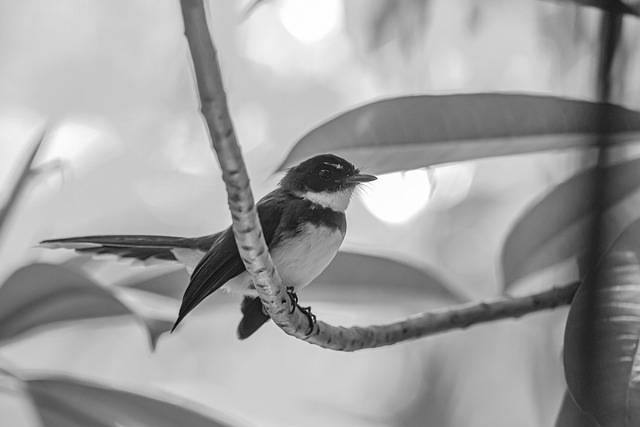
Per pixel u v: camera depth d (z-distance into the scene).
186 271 3.33
